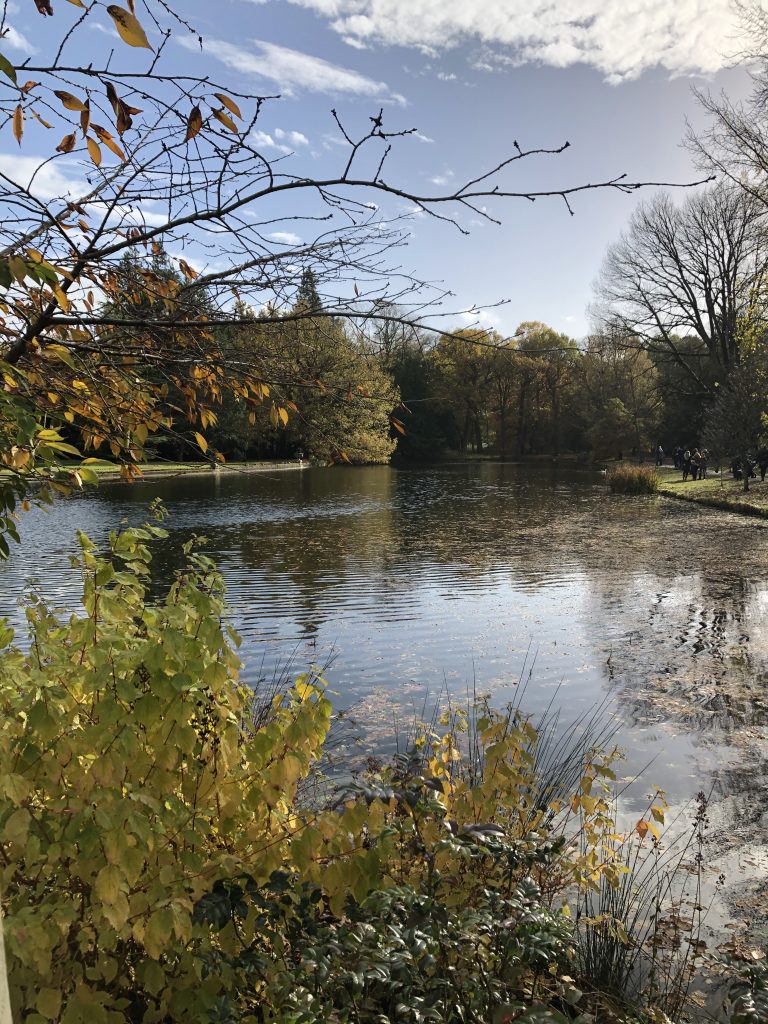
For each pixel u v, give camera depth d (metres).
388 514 24.97
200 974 2.07
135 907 2.06
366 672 8.27
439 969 2.36
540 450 75.31
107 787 2.10
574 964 3.23
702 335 40.09
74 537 19.03
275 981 2.09
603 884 4.00
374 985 2.30
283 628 10.21
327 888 2.29
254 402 2.68
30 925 1.80
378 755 5.82
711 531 20.22
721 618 10.76
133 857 1.97
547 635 9.85
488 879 2.88
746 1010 2.30
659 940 3.59
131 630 2.55
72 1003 1.93
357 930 2.21
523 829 3.36
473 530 20.81
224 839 2.51
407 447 67.88
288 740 2.45
